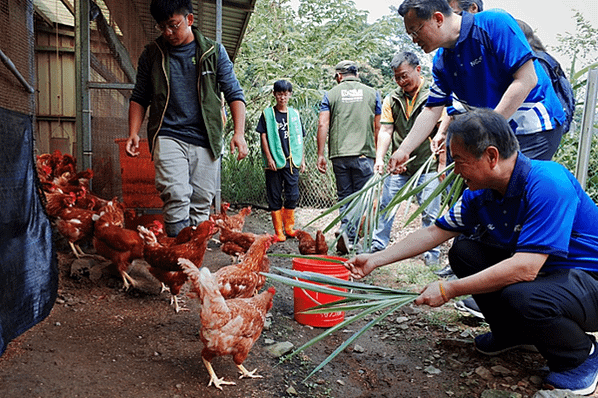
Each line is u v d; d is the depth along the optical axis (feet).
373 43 39.73
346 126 19.25
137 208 17.47
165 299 12.15
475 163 7.43
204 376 8.36
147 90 12.96
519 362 9.22
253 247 10.99
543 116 9.62
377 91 20.11
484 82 9.57
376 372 9.10
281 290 14.06
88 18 16.52
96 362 8.45
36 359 8.28
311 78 33.53
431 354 9.83
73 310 10.83
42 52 24.84
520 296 7.63
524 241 7.37
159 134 12.46
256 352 9.52
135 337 9.73
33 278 9.78
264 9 40.14
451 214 8.92
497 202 8.15
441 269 15.99
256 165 33.50
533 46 10.42
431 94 11.29
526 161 7.66
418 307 12.67
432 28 9.27
